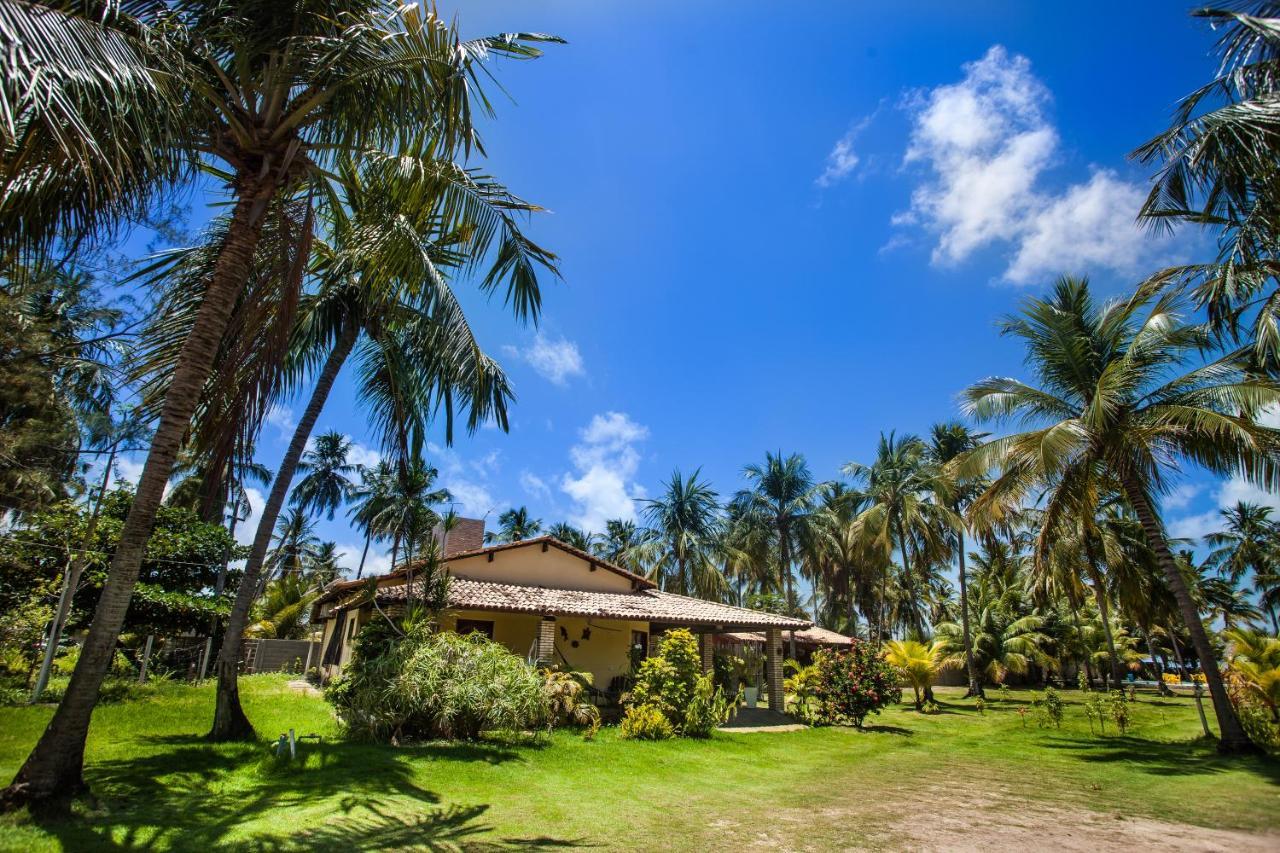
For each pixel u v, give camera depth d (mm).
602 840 5910
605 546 52188
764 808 7566
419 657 10961
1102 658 41844
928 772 10680
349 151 7484
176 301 7938
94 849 4730
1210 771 10633
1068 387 15453
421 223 8070
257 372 7410
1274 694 13547
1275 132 6926
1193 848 5988
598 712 14422
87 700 5742
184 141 5742
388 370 12844
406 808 6539
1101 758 12414
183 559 20656
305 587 39094
